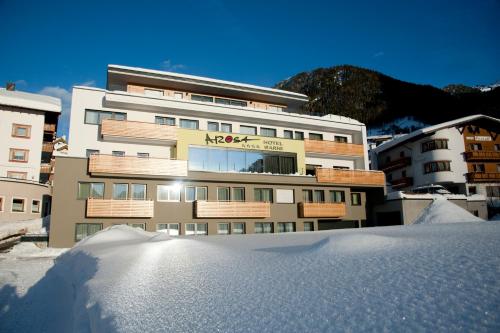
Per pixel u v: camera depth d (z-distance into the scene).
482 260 3.91
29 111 31.39
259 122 28.56
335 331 2.79
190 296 4.36
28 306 7.35
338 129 31.14
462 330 2.44
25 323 6.46
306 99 31.84
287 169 27.80
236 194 24.81
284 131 29.75
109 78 26.84
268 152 27.14
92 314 4.73
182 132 24.42
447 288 3.18
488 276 3.32
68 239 19.64
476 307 2.72
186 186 23.28
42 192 29.25
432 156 38.72
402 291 3.31
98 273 6.88
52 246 19.28
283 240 10.00
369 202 30.77
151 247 9.02
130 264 7.05
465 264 3.84
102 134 22.55
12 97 30.44
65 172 20.28
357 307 3.14
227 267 5.63
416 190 32.38
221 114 26.61
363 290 3.53
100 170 20.66
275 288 4.09
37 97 33.41
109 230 15.02
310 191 27.31
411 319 2.73
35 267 11.92
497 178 38.88
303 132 30.36
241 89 29.55
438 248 4.93
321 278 4.18
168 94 28.22
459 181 38.22
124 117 24.42
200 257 6.91
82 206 20.23
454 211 25.97
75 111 23.16
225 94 30.11
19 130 30.81
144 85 27.72
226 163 25.41
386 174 46.81
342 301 3.34
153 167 21.95
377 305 3.10
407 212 27.84
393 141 44.22
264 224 25.09
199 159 24.62
